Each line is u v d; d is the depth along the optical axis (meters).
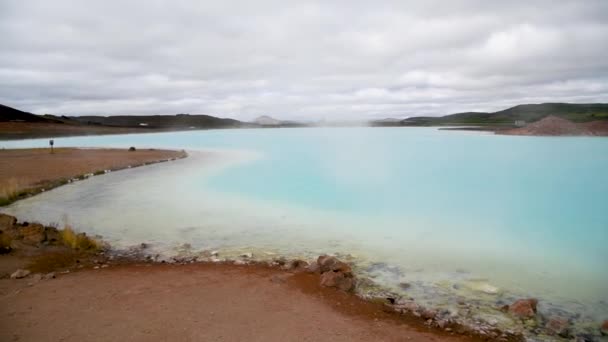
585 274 4.55
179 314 3.33
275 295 3.80
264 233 6.27
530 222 6.89
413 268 4.74
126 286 3.98
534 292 4.09
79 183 11.12
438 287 4.17
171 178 12.01
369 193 9.57
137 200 8.82
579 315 3.58
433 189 9.90
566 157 14.26
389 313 3.52
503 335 3.19
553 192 9.38
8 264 4.68
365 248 5.52
